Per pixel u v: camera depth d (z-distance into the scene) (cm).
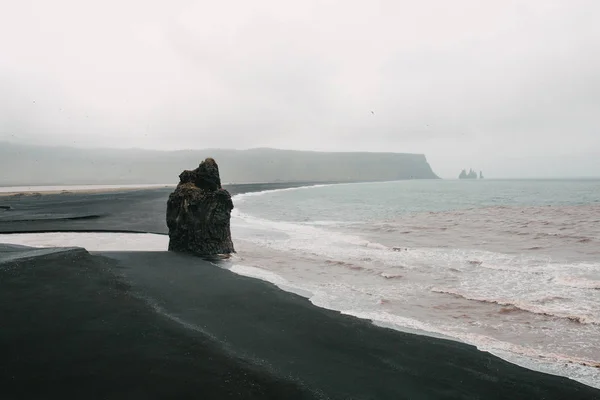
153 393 630
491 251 1912
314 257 1828
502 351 837
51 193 9469
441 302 1164
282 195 9538
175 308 1073
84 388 636
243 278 1412
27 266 1262
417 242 2236
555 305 1110
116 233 2658
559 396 662
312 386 683
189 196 1912
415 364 777
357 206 5609
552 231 2483
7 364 707
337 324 983
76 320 921
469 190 11694
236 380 687
